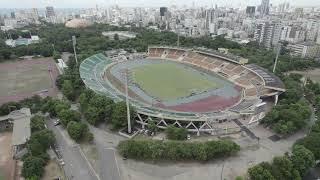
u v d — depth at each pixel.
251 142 136.38
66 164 116.69
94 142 134.25
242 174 112.12
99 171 112.75
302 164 110.38
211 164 118.31
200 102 180.75
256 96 178.62
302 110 155.00
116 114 143.38
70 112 147.75
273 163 111.62
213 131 143.62
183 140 136.75
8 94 198.75
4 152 123.94
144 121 150.00
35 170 105.81
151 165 116.88
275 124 145.12
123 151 121.00
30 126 136.50
